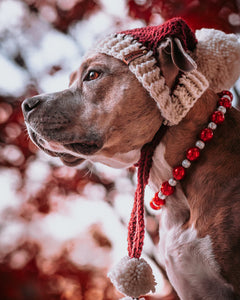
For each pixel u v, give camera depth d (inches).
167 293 174.4
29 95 183.8
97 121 98.6
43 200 186.9
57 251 215.8
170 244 98.9
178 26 96.0
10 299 207.5
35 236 211.2
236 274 87.4
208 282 91.7
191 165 99.8
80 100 100.9
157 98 94.9
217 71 102.5
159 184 105.7
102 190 179.0
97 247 214.2
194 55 101.5
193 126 100.1
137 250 98.3
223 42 102.4
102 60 100.1
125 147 99.9
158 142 100.8
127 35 101.4
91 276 213.0
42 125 99.8
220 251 89.7
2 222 199.0
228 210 91.6
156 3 167.8
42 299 209.6
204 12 161.8
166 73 96.5
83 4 181.9
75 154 101.2
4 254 209.3
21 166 180.7
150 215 169.6
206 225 93.1
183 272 95.2
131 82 97.3
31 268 210.7
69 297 211.8
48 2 185.0
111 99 97.9
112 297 212.4
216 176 95.9
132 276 92.6
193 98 96.7
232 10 160.6
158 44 96.7
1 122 179.5
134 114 97.4
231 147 98.3
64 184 181.3
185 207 101.0
